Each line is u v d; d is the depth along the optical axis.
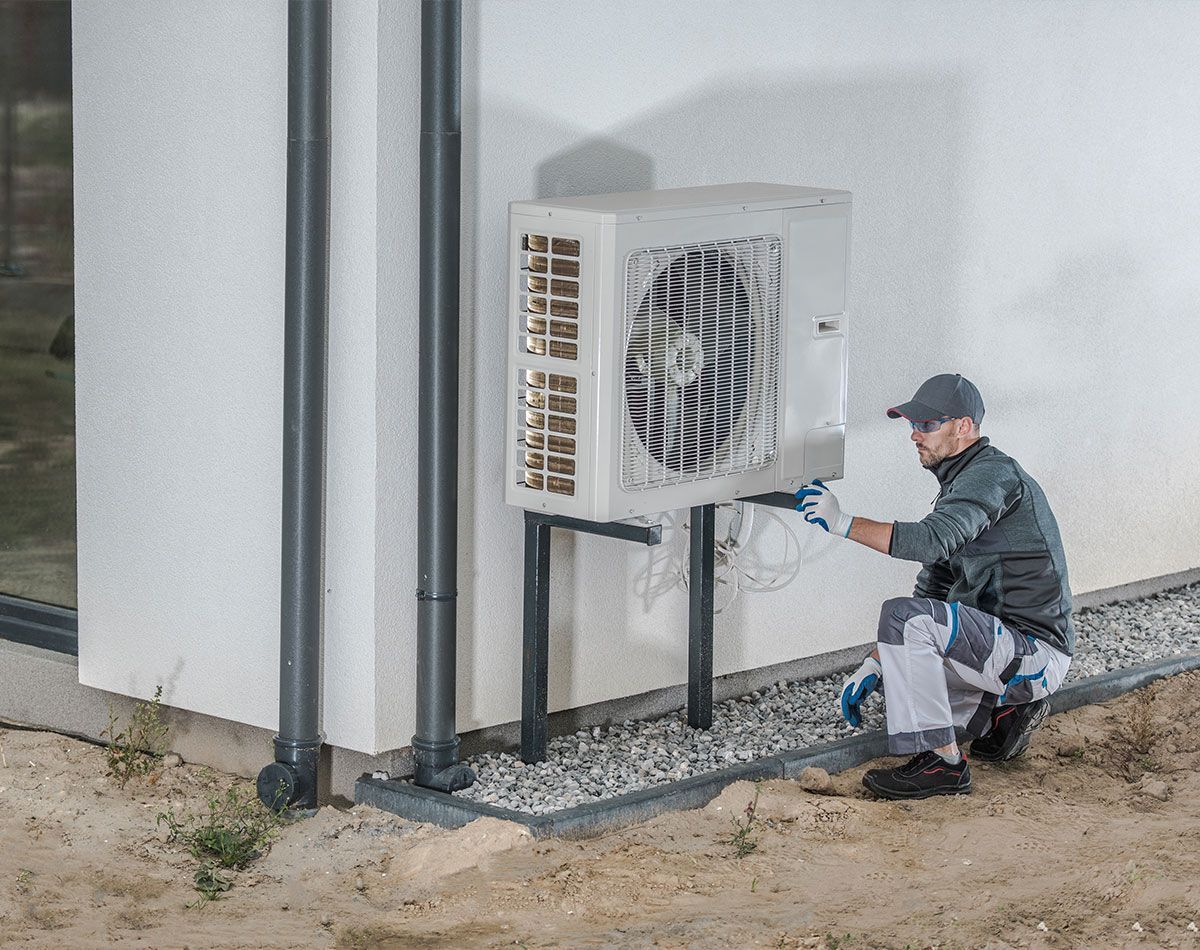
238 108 6.28
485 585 6.56
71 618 7.24
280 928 5.35
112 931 5.32
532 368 6.12
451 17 5.93
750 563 7.48
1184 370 9.36
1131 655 8.34
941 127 7.92
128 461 6.77
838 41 7.46
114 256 6.68
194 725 6.81
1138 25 8.76
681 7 6.87
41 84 7.02
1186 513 9.54
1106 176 8.73
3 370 7.28
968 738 6.91
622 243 5.86
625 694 7.09
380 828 6.15
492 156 6.34
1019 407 8.52
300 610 6.19
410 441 6.23
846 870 5.71
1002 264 8.30
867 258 7.70
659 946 5.07
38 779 6.66
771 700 7.55
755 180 7.25
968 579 6.78
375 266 6.04
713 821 6.22
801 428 6.62
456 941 5.18
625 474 6.05
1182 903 5.14
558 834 5.97
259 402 6.39
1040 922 5.15
